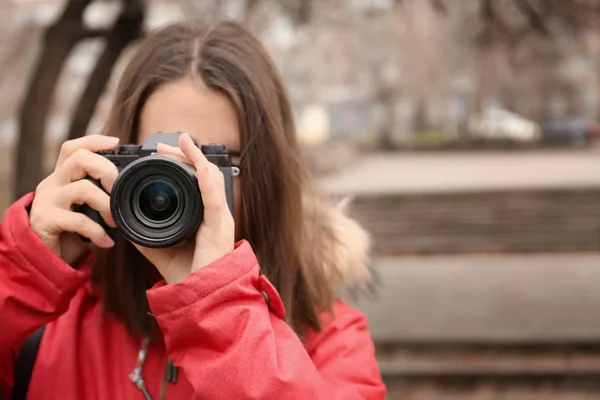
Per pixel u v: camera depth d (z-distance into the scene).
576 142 32.62
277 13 10.01
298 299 1.25
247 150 1.17
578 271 8.49
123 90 1.23
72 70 19.84
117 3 7.64
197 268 1.00
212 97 1.15
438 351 5.69
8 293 1.01
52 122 17.47
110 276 1.21
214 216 1.01
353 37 26.97
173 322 0.98
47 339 1.18
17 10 13.90
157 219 1.01
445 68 28.34
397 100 36.44
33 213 1.06
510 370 5.23
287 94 1.34
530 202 11.91
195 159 1.01
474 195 12.03
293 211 1.25
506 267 8.99
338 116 44.34
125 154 1.08
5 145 20.41
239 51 1.22
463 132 35.25
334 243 1.36
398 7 12.27
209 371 0.96
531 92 31.55
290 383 0.97
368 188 13.52
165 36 1.23
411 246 10.73
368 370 1.21
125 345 1.19
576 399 4.94
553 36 8.72
